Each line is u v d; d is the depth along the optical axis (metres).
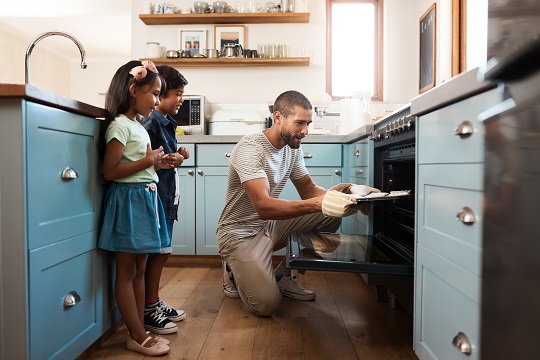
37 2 4.57
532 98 0.58
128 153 1.54
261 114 3.42
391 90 3.72
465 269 1.03
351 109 3.33
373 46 3.84
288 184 3.06
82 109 1.39
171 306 2.14
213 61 3.59
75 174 1.35
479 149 0.96
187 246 3.10
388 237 2.10
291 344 1.66
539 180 0.57
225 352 1.59
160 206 1.70
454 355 1.10
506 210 0.67
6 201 1.13
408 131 1.58
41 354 1.21
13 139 1.12
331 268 1.56
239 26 3.72
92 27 6.65
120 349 1.61
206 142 3.07
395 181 2.10
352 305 2.14
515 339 0.65
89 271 1.50
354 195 1.60
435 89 1.20
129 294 1.59
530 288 0.60
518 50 0.57
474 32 2.97
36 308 1.18
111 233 1.52
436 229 1.24
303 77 3.75
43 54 7.82
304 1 3.59
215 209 3.09
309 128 3.35
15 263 1.14
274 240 2.20
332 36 3.87
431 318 1.28
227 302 2.21
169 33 3.80
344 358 1.53
